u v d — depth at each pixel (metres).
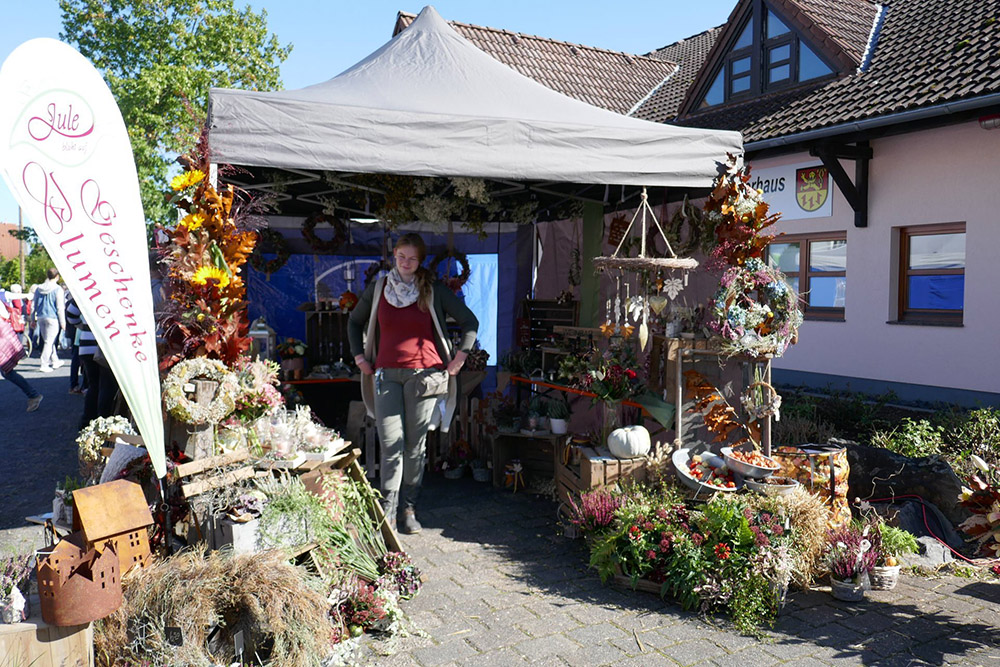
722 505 4.25
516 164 4.59
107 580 2.66
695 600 3.98
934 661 3.48
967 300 9.45
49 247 2.79
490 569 4.53
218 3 28.47
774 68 13.13
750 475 4.59
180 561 3.06
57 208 2.81
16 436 7.80
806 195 11.45
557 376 6.38
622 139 4.82
